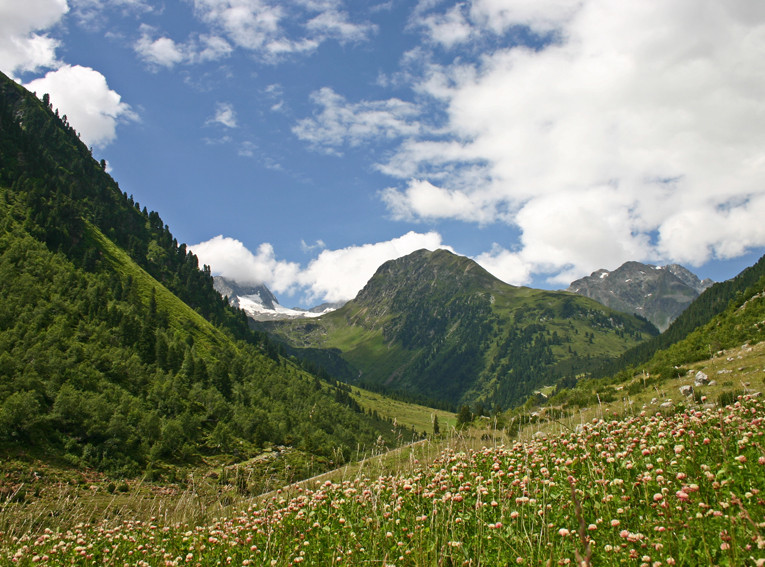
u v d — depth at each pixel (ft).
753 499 24.94
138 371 418.72
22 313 420.36
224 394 473.26
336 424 512.63
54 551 50.67
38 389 315.99
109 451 289.53
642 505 28.94
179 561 42.19
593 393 159.43
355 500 43.80
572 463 37.96
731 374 120.78
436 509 33.63
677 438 37.60
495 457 45.19
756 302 182.09
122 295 598.34
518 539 27.04
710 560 21.01
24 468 244.01
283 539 39.06
